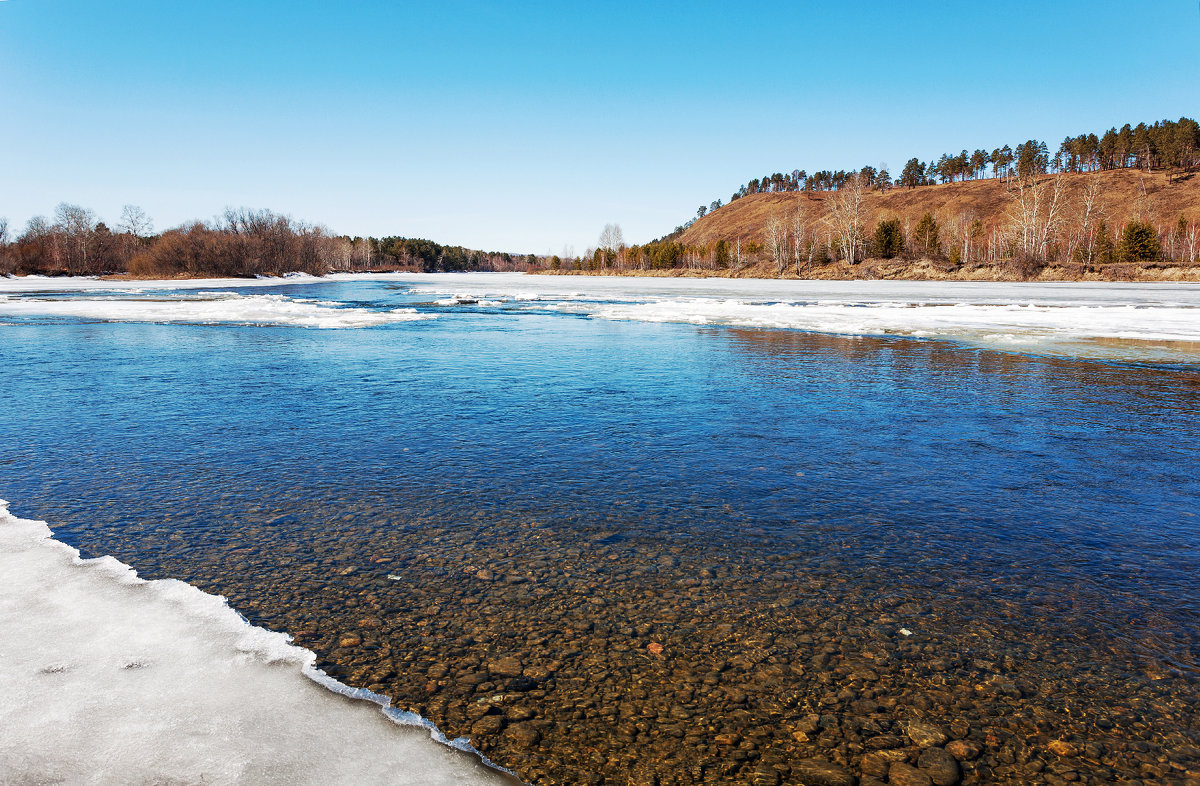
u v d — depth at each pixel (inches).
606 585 143.8
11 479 213.3
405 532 171.9
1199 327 703.1
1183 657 118.5
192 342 605.3
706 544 165.8
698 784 86.4
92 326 756.6
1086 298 1277.1
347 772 86.9
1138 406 336.5
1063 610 134.9
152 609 129.8
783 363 480.1
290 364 472.1
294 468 226.5
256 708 100.1
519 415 310.5
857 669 114.1
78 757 88.2
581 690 107.3
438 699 104.2
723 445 258.8
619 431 280.5
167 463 231.6
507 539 167.9
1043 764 91.2
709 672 112.8
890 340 620.1
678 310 987.3
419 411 318.7
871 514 187.3
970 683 110.4
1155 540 170.4
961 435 276.7
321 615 129.6
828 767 90.1
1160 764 91.3
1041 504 196.4
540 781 86.6
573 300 1318.9
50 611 128.3
